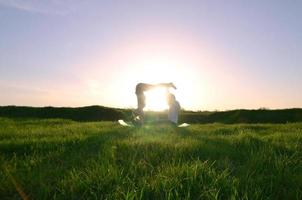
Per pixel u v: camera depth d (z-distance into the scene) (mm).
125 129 5359
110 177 2311
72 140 4105
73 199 2121
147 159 2928
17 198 2219
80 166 2807
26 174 2602
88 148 3652
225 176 2279
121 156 3105
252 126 6398
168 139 3922
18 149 3688
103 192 2143
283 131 5570
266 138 4270
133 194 1978
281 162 2725
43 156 3213
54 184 2357
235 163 3012
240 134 4449
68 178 2393
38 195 2178
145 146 3436
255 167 2668
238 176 2467
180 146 3373
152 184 2162
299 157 3061
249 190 2105
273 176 2434
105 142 3789
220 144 3771
